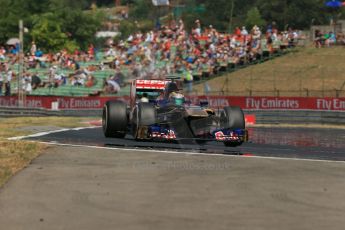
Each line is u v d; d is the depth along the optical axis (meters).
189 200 26.61
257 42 157.00
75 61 157.12
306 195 27.89
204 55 153.50
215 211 24.84
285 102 106.25
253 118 92.31
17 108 109.56
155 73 150.00
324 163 37.69
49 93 145.12
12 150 39.22
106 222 23.14
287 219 23.83
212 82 144.38
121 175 31.98
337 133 69.94
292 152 44.91
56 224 22.86
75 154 39.00
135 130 43.81
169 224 22.89
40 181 30.30
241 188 29.03
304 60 148.88
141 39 170.12
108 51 165.50
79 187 29.00
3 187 28.86
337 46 156.88
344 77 134.88
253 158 38.75
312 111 100.38
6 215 24.09
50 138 50.84
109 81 145.25
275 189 28.98
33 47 167.50
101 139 50.12
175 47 159.62
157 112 45.22
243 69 149.62
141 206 25.55
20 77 121.62
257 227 22.66
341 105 100.31
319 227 22.78
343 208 25.66
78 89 147.12
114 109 48.66
